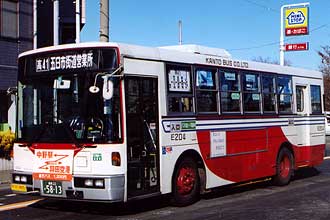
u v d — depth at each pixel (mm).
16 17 20219
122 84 9086
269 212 9930
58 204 10758
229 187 13055
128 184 9109
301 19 33531
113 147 8859
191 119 10719
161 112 9984
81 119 9117
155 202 11086
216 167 11406
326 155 24078
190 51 11328
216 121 11422
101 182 8781
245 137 12336
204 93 11156
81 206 10523
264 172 13023
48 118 9477
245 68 12531
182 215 9609
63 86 9375
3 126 19016
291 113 14320
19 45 20297
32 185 9547
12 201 11219
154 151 9844
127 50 9250
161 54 10102
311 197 11844
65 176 9133
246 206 10633
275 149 13492
